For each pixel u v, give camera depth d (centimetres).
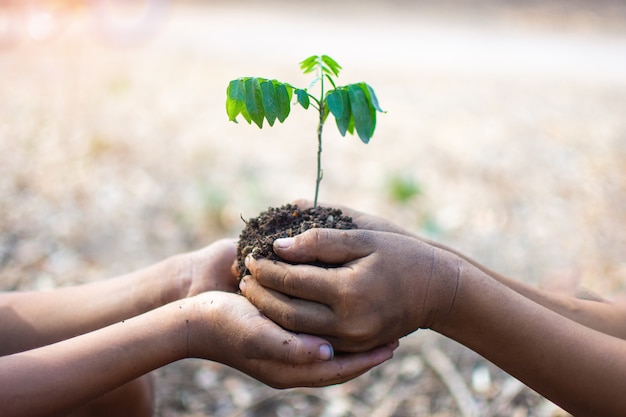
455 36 450
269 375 65
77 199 178
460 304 66
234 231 165
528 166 215
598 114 277
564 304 75
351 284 63
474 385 106
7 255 146
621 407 65
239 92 68
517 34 462
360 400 105
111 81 295
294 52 374
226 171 204
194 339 67
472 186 197
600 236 167
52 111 251
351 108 70
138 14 444
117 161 206
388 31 457
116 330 66
